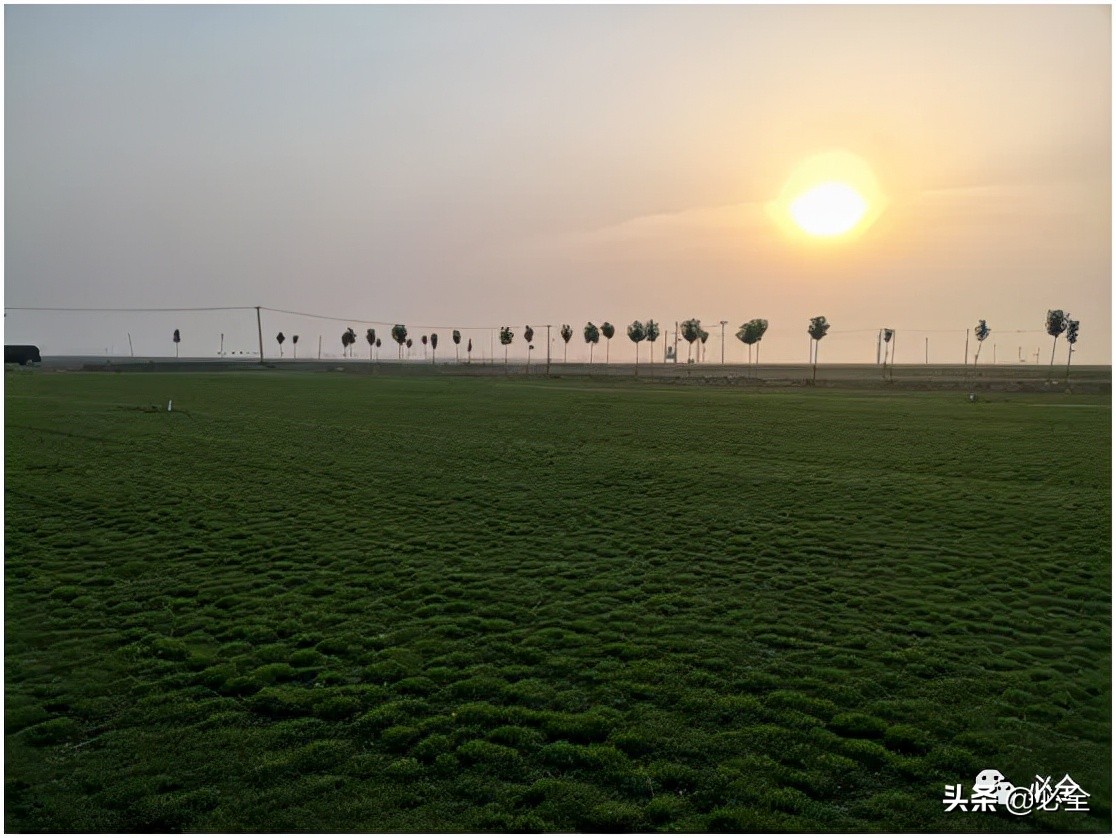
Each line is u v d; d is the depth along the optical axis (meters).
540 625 16.02
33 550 21.19
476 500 28.00
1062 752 11.14
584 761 10.77
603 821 9.48
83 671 13.81
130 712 12.29
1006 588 18.47
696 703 12.44
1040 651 14.77
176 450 37.91
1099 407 62.28
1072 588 18.38
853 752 11.06
